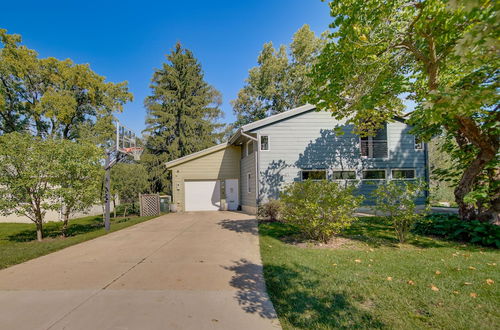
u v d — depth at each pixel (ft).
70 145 24.77
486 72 14.56
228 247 18.61
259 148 37.09
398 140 39.01
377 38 17.03
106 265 14.76
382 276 11.69
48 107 58.80
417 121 23.25
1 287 11.53
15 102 62.90
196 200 48.39
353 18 15.96
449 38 15.21
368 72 18.16
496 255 14.76
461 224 19.08
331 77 18.54
